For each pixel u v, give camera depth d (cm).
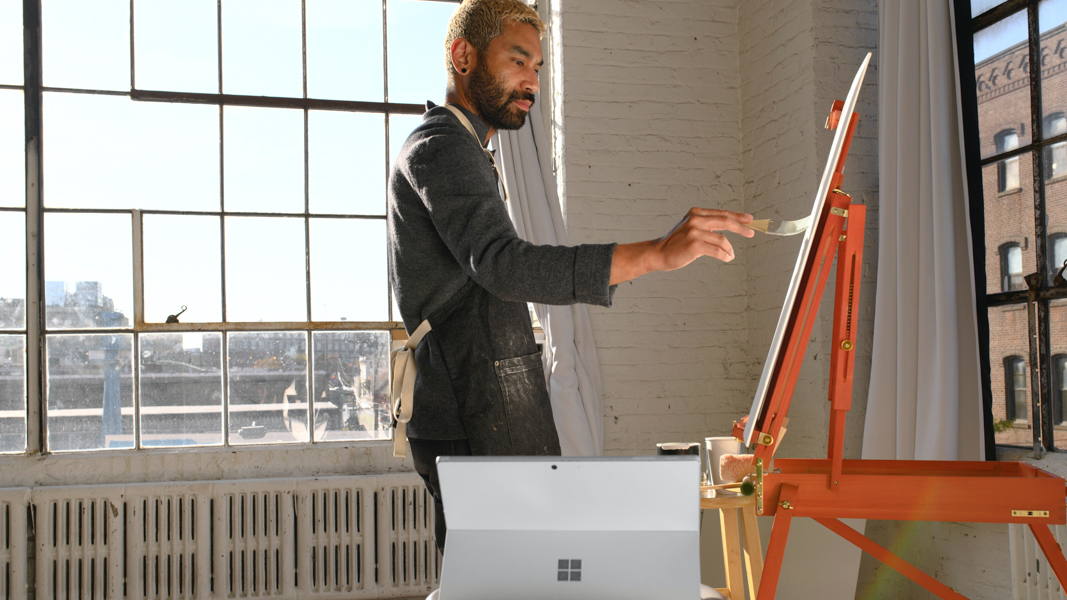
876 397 249
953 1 243
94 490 283
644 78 327
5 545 277
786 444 295
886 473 131
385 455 314
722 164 330
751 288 322
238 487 293
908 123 243
